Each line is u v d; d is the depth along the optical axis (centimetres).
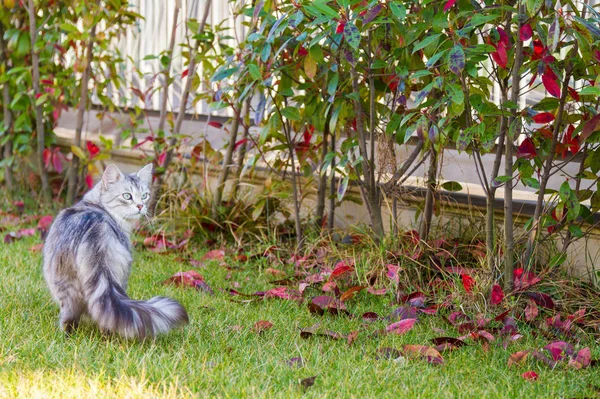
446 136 288
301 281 317
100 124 420
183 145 393
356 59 296
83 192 410
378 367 255
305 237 341
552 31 264
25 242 358
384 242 320
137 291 306
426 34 294
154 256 345
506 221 291
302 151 337
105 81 397
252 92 324
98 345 263
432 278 313
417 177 341
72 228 269
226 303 298
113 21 388
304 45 304
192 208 363
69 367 248
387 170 327
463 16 279
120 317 253
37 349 257
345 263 317
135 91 381
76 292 267
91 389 236
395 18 289
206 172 365
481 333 271
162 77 416
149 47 424
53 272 270
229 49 348
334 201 350
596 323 283
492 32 285
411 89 313
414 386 246
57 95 378
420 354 262
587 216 297
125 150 414
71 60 420
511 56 287
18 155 406
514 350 269
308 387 243
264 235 350
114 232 270
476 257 314
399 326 275
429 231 329
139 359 253
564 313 289
